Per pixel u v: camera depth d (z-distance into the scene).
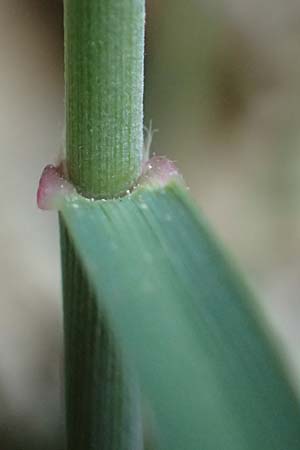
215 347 0.05
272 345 0.05
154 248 0.05
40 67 0.15
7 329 0.13
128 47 0.05
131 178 0.05
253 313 0.05
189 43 0.15
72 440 0.06
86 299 0.06
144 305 0.05
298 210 0.16
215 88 0.15
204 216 0.05
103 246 0.05
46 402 0.12
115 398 0.06
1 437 0.12
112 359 0.06
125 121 0.05
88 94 0.05
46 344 0.13
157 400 0.05
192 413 0.05
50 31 0.15
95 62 0.05
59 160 0.06
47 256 0.14
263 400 0.05
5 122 0.15
